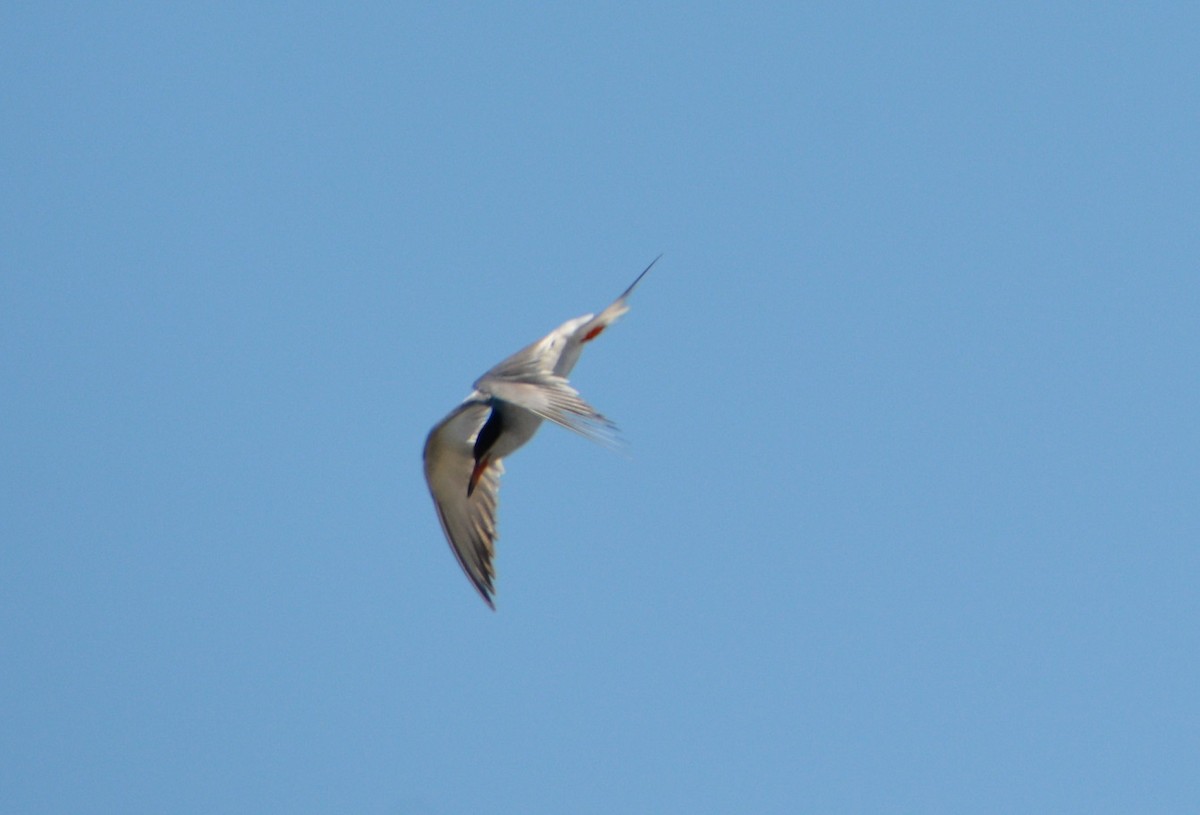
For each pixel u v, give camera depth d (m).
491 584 16.52
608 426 14.29
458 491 16.62
